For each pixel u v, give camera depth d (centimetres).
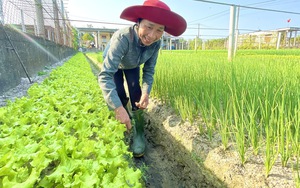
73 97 258
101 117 196
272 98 170
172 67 331
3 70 378
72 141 127
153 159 218
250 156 144
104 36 5603
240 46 3131
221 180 139
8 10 575
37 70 667
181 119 225
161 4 150
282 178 120
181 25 167
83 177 98
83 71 657
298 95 151
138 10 150
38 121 173
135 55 192
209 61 476
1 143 127
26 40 565
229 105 177
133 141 226
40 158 107
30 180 91
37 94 273
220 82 217
